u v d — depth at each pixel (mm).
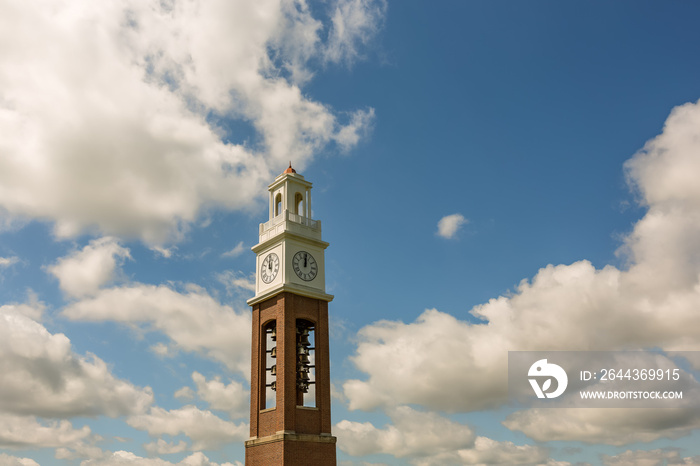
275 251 87312
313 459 78750
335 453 80812
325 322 86500
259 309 87188
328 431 81625
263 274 88250
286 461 76250
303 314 84875
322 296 86562
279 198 92438
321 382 83250
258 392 83188
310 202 91688
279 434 77438
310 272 87375
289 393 79812
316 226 90375
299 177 91688
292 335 82812
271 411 80562
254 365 85062
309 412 81125
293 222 88000
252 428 82000
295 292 84250
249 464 80562
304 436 78688
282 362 80938
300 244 87688
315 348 85125
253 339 86625
